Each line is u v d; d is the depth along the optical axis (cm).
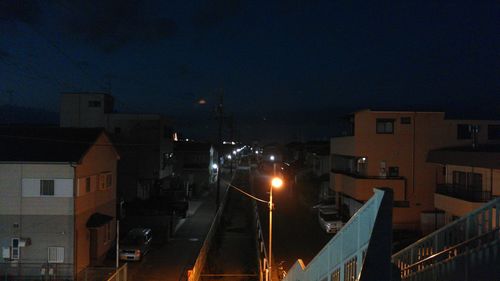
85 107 3891
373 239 459
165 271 2027
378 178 2780
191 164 5175
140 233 2341
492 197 1941
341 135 3466
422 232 2583
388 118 2827
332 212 2969
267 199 4312
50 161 1827
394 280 495
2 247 1844
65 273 1834
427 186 2797
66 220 1850
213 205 3988
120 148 3581
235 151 9294
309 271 948
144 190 3703
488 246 553
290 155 8262
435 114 2817
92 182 2056
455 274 623
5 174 1847
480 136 2827
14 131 2133
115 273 1617
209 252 2395
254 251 2459
